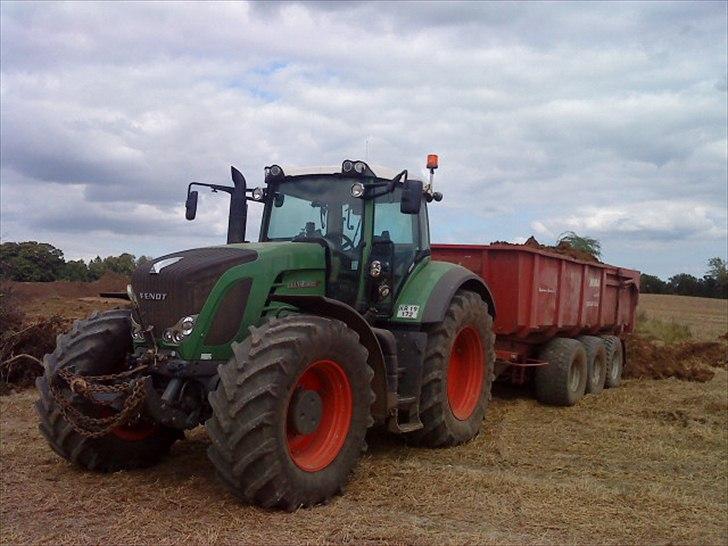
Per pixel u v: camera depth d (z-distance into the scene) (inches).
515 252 322.0
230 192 261.9
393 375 225.8
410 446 255.1
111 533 161.9
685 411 333.7
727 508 192.5
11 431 263.4
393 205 255.3
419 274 260.7
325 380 197.6
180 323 190.5
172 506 180.5
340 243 240.5
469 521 176.4
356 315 204.7
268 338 179.3
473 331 272.4
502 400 359.3
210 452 174.7
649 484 214.1
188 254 204.8
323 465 189.0
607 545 163.2
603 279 426.6
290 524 169.5
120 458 211.5
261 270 202.5
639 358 493.4
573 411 335.9
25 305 608.7
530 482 209.0
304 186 251.4
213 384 189.8
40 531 163.5
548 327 349.4
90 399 190.7
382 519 174.4
